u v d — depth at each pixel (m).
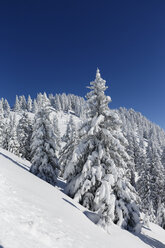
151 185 40.38
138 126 165.62
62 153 23.44
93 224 12.33
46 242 6.27
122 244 11.45
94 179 15.71
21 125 47.25
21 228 6.28
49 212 9.04
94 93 18.86
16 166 18.81
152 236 21.56
